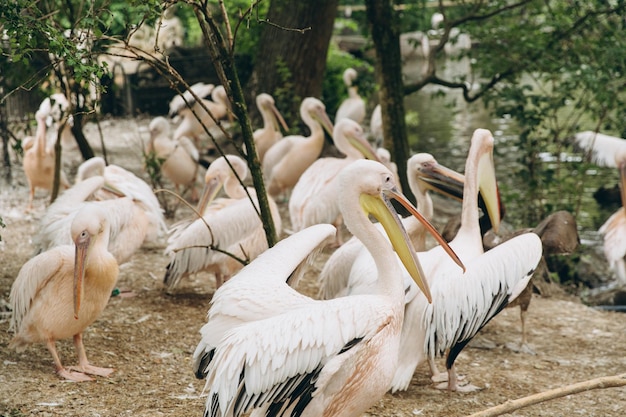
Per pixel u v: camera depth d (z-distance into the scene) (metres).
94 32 5.60
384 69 10.28
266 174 11.62
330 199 9.05
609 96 10.31
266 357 3.78
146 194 8.05
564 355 6.56
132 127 16.98
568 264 9.80
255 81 14.73
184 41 21.05
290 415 4.02
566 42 10.85
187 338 6.55
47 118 10.59
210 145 14.73
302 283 8.31
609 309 8.45
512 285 5.40
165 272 8.00
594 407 5.45
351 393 4.11
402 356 5.38
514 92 10.76
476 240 5.81
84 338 6.40
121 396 5.30
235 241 7.45
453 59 11.88
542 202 12.12
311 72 14.41
